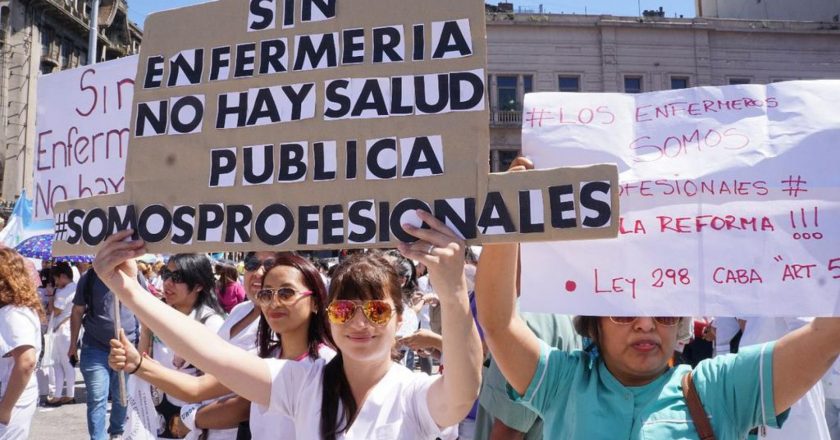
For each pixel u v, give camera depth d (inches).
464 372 64.0
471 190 70.3
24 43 1283.2
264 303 97.8
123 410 223.1
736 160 74.9
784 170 73.4
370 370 77.4
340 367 78.9
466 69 73.7
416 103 74.3
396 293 79.0
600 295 74.7
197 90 82.4
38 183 103.3
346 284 77.6
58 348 288.7
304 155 76.6
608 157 78.5
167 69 84.1
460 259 66.5
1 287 122.5
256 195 77.3
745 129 76.1
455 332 64.6
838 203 71.4
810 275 70.2
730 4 1355.8
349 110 76.1
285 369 80.1
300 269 98.7
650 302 73.2
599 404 72.1
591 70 1015.0
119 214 81.4
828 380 134.0
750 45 1037.2
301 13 80.4
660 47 1022.4
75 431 245.0
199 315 143.1
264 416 88.8
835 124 73.4
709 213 74.2
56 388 289.4
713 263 73.0
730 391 68.7
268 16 81.5
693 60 1025.5
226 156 79.4
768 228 72.5
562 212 66.9
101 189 98.5
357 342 75.2
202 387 98.6
